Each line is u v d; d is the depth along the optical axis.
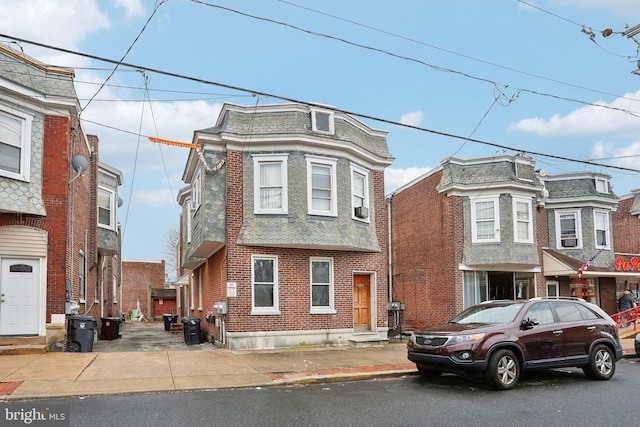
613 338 11.64
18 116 13.30
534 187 22.33
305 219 16.03
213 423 7.34
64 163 14.05
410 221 25.56
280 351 15.02
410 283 25.23
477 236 22.09
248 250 15.81
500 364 10.12
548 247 24.86
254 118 16.30
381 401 8.89
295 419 7.59
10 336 13.22
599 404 8.75
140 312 44.41
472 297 22.11
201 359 13.08
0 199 12.70
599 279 25.69
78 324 14.10
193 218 19.02
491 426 7.30
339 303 17.05
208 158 15.99
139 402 8.66
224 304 15.54
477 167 22.52
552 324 11.02
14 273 13.39
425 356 10.59
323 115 16.81
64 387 9.50
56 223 13.84
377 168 18.91
